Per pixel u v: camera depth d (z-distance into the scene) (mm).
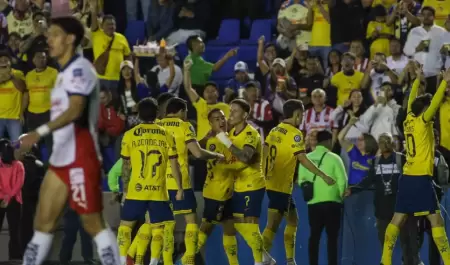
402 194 37625
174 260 44250
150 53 53375
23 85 48844
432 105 36375
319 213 41312
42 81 48812
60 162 22516
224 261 44562
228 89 49156
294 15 57062
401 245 40688
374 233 43281
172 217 35656
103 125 48188
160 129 35156
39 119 48844
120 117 48812
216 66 52625
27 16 56031
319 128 48188
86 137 22656
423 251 42938
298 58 53625
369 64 50719
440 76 49094
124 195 38531
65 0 57188
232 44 61000
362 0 56812
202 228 37344
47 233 22828
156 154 34906
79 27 22703
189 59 46594
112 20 52344
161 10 60594
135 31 61906
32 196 43531
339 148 48000
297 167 43969
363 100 50062
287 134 37844
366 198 43500
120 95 50062
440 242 37469
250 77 53188
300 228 44125
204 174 47312
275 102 50125
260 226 44094
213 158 35312
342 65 51656
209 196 36781
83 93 22078
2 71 48312
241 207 36250
